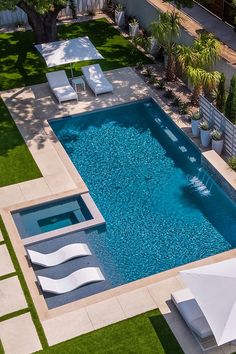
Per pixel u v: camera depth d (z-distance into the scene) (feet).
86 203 64.59
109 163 71.97
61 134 77.05
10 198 65.10
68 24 103.50
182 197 66.39
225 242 60.34
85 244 59.11
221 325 44.65
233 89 67.87
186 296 51.16
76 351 48.65
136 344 49.01
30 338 49.96
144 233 61.67
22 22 103.14
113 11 105.81
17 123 77.66
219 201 65.77
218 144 69.97
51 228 62.23
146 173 70.18
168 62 83.82
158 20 86.74
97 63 91.04
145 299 52.95
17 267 56.49
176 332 49.78
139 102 82.28
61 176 68.18
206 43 76.89
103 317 51.47
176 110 79.10
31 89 84.99
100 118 79.87
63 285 54.95
